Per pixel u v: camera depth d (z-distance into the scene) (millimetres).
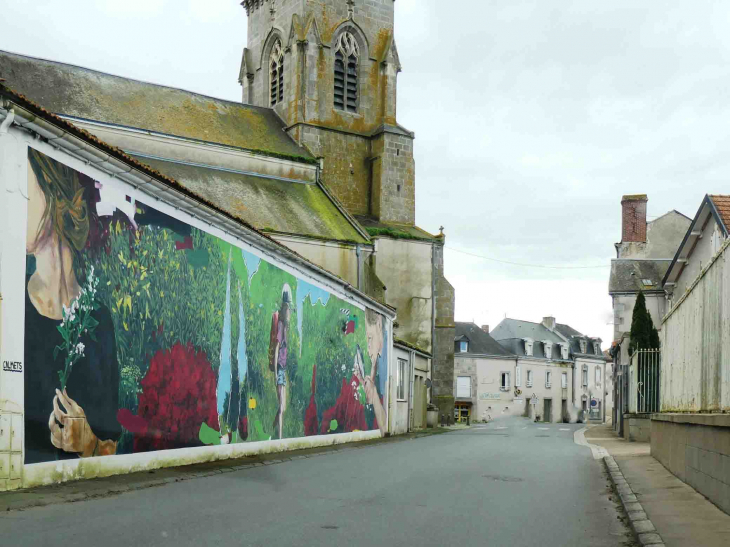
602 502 12023
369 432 30891
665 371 19078
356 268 43531
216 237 18328
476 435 35938
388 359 34250
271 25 56188
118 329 14438
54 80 42406
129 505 10492
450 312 54344
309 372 24406
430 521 9695
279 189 45656
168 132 44156
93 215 13836
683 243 38250
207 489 12539
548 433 40156
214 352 18094
